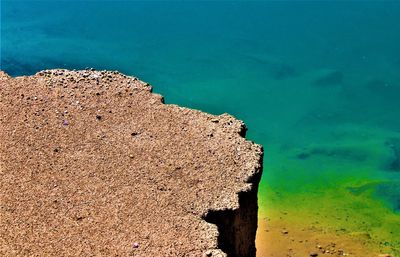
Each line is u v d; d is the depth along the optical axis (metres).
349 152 24.25
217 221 11.91
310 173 22.64
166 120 14.51
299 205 20.53
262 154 13.72
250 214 12.90
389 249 18.16
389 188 21.70
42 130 13.81
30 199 11.80
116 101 15.02
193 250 10.81
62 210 11.57
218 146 13.70
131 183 12.41
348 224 19.50
